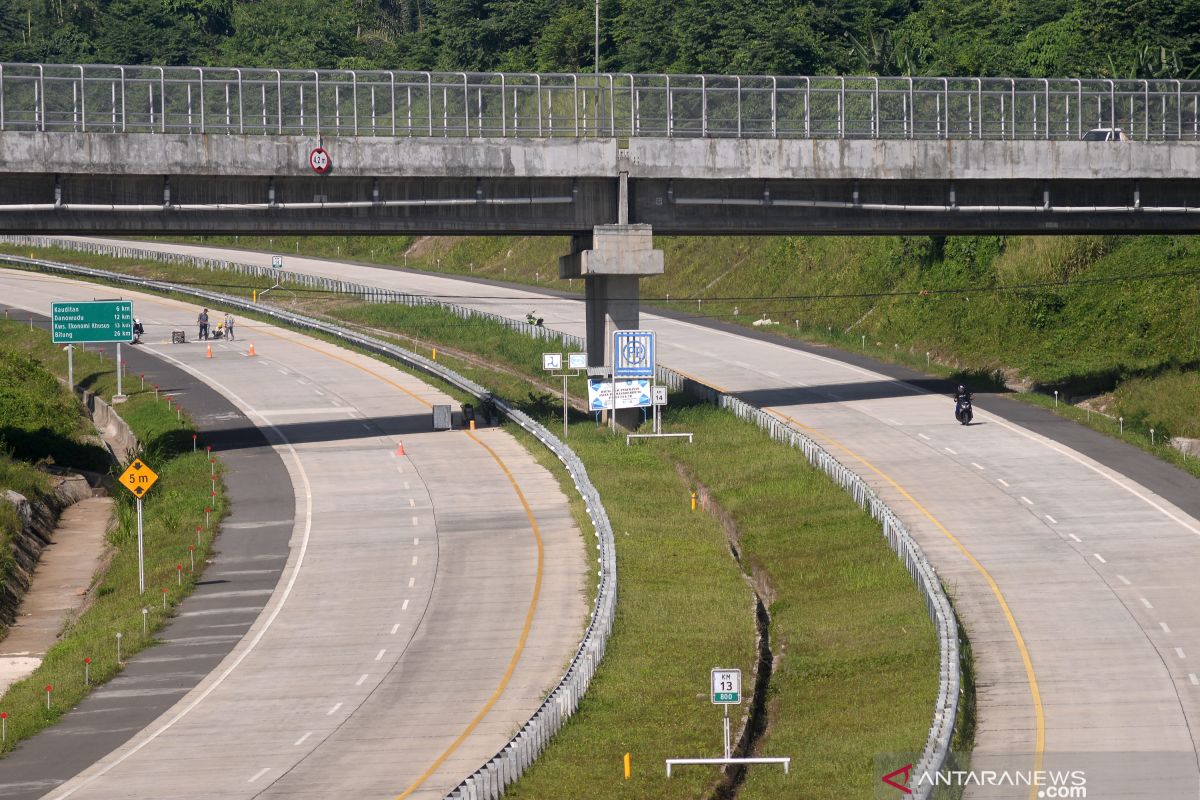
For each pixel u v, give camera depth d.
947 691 77.44
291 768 76.94
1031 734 77.56
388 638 101.25
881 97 152.00
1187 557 111.50
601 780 72.44
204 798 72.69
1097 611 99.44
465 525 131.25
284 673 94.62
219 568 121.50
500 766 69.69
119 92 135.25
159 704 89.44
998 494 131.00
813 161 150.00
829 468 135.62
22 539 135.12
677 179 150.88
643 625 100.50
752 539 123.81
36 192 131.62
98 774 77.06
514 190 147.50
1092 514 124.12
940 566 110.69
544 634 100.50
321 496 143.75
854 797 68.62
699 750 77.38
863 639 96.12
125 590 117.88
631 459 150.62
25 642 111.31
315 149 137.75
